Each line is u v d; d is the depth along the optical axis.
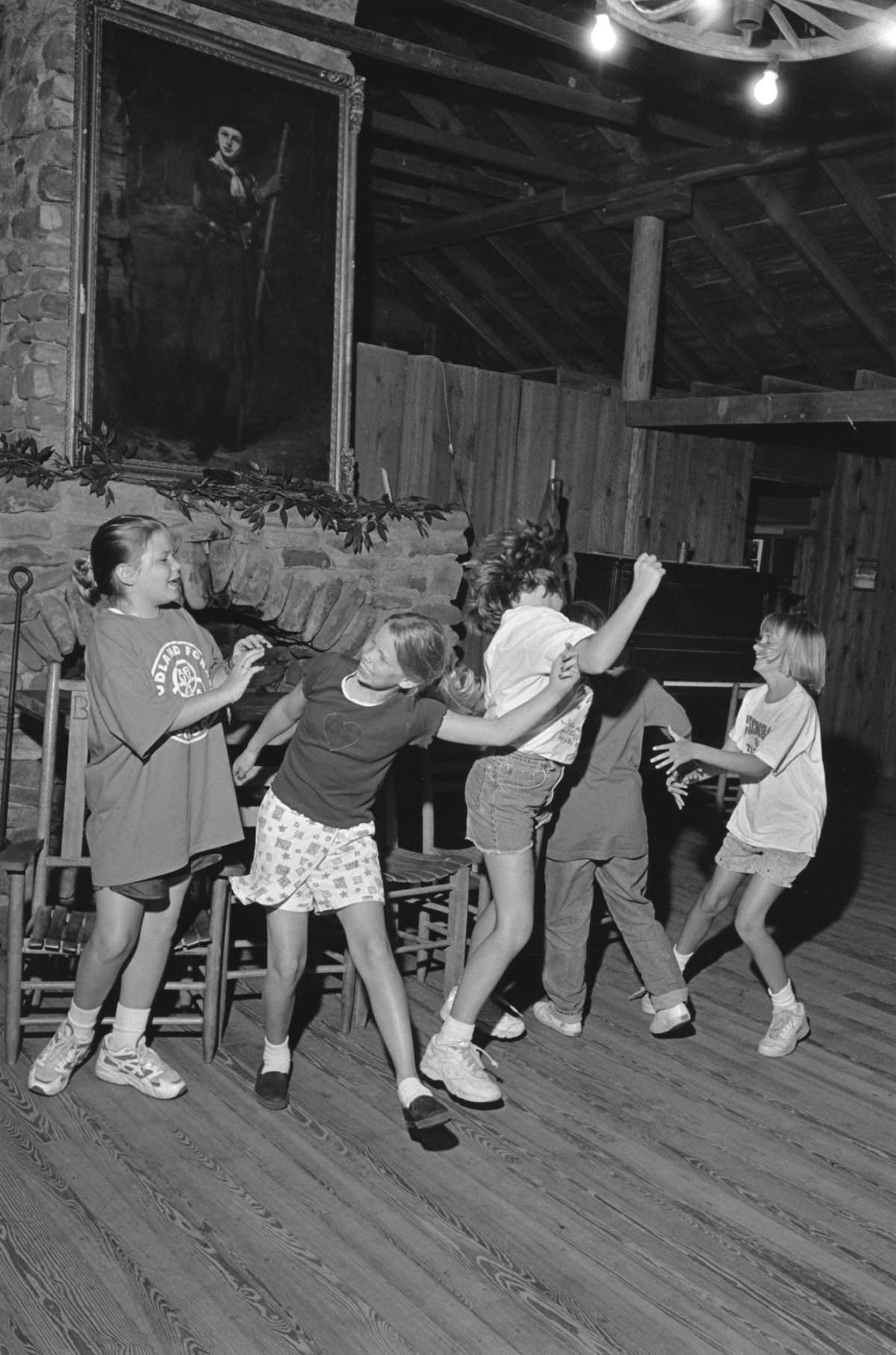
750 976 4.82
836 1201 3.11
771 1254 2.84
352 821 3.22
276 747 5.33
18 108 5.18
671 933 5.32
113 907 3.23
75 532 4.89
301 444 5.87
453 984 4.18
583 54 6.61
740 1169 3.24
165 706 3.13
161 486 5.12
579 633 3.28
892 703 9.52
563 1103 3.55
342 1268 2.67
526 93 6.51
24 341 5.15
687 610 7.54
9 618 4.81
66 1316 2.46
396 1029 3.14
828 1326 2.59
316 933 4.29
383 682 3.08
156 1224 2.79
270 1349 2.39
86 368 5.11
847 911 5.89
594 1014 4.29
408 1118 3.07
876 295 7.75
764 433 8.66
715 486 8.41
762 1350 2.50
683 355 9.21
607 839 3.86
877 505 9.48
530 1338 2.48
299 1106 3.42
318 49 5.83
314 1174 3.05
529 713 3.11
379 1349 2.41
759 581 7.80
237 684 3.14
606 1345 2.47
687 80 6.52
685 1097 3.65
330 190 5.86
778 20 3.28
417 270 9.83
